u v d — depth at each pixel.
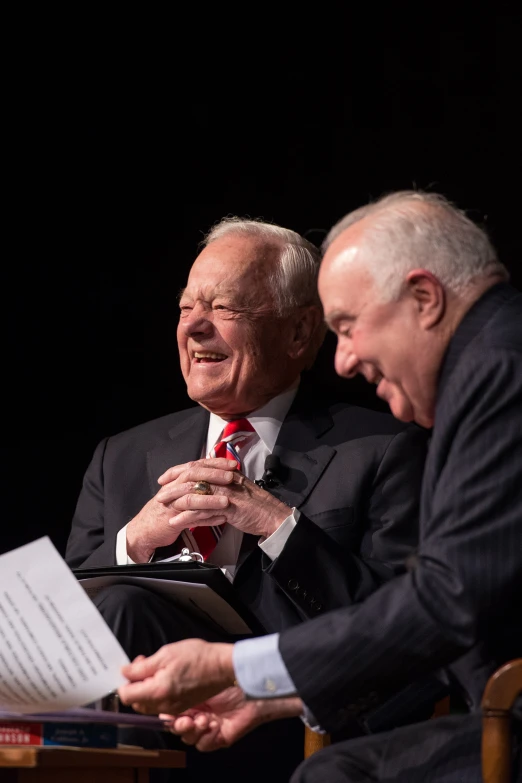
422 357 4.57
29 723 4.35
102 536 7.98
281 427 7.80
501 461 4.15
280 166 13.09
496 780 3.90
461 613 4.03
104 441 8.41
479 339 4.43
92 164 13.63
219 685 4.39
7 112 13.53
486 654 4.38
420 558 4.23
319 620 4.31
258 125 13.16
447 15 12.29
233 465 7.04
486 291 4.58
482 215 12.08
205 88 13.30
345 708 4.26
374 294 4.59
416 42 12.44
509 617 4.30
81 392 13.63
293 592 6.68
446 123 12.31
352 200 12.74
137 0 13.27
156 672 4.41
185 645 4.44
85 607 4.25
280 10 12.98
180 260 13.53
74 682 4.25
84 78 13.49
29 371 13.62
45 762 4.06
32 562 4.25
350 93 12.75
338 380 12.50
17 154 13.61
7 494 13.43
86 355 13.67
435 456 4.36
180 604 6.51
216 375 7.68
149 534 7.14
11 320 13.63
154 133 13.51
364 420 7.81
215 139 13.31
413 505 7.38
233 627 6.47
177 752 4.73
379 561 7.11
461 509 4.13
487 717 3.96
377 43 12.62
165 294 13.59
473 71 12.20
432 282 4.52
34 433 13.57
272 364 7.77
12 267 13.64
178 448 7.98
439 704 6.43
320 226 12.89
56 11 13.32
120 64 13.43
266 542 6.83
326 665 4.18
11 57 13.42
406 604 4.12
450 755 4.31
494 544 4.06
